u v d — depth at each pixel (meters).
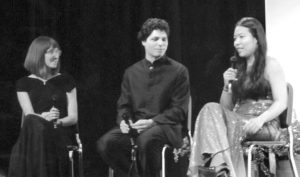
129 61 5.99
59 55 5.70
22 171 5.17
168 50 6.08
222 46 6.16
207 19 6.16
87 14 5.98
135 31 6.03
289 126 4.66
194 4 6.14
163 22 5.62
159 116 5.29
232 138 4.46
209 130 4.39
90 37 5.98
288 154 4.48
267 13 6.29
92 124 5.87
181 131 5.29
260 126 4.48
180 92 5.48
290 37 6.26
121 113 5.47
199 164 4.38
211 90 6.13
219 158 4.25
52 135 5.30
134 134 5.28
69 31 5.95
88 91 5.91
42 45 5.64
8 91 5.64
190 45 6.13
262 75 4.80
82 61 5.95
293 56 6.25
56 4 5.93
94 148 5.79
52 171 5.23
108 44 6.00
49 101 5.53
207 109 4.50
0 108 5.60
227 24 6.17
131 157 5.26
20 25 5.84
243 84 4.86
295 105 6.17
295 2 6.25
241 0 6.18
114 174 5.31
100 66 5.97
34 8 5.87
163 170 4.89
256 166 4.68
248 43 4.86
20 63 5.75
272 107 4.62
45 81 5.60
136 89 5.53
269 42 6.25
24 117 5.37
